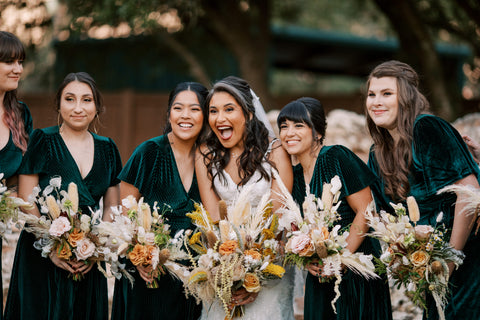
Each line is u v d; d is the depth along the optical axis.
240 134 3.83
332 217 3.55
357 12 14.57
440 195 3.47
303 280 4.07
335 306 3.63
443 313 3.33
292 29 13.45
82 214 3.82
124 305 3.86
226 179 3.85
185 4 9.24
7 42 3.83
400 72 3.60
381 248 3.82
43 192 3.69
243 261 3.58
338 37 13.80
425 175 3.46
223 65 12.54
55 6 9.93
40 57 12.12
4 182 3.79
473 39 10.41
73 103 3.85
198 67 11.31
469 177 3.41
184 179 3.97
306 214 3.56
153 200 3.89
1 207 3.65
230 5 10.45
